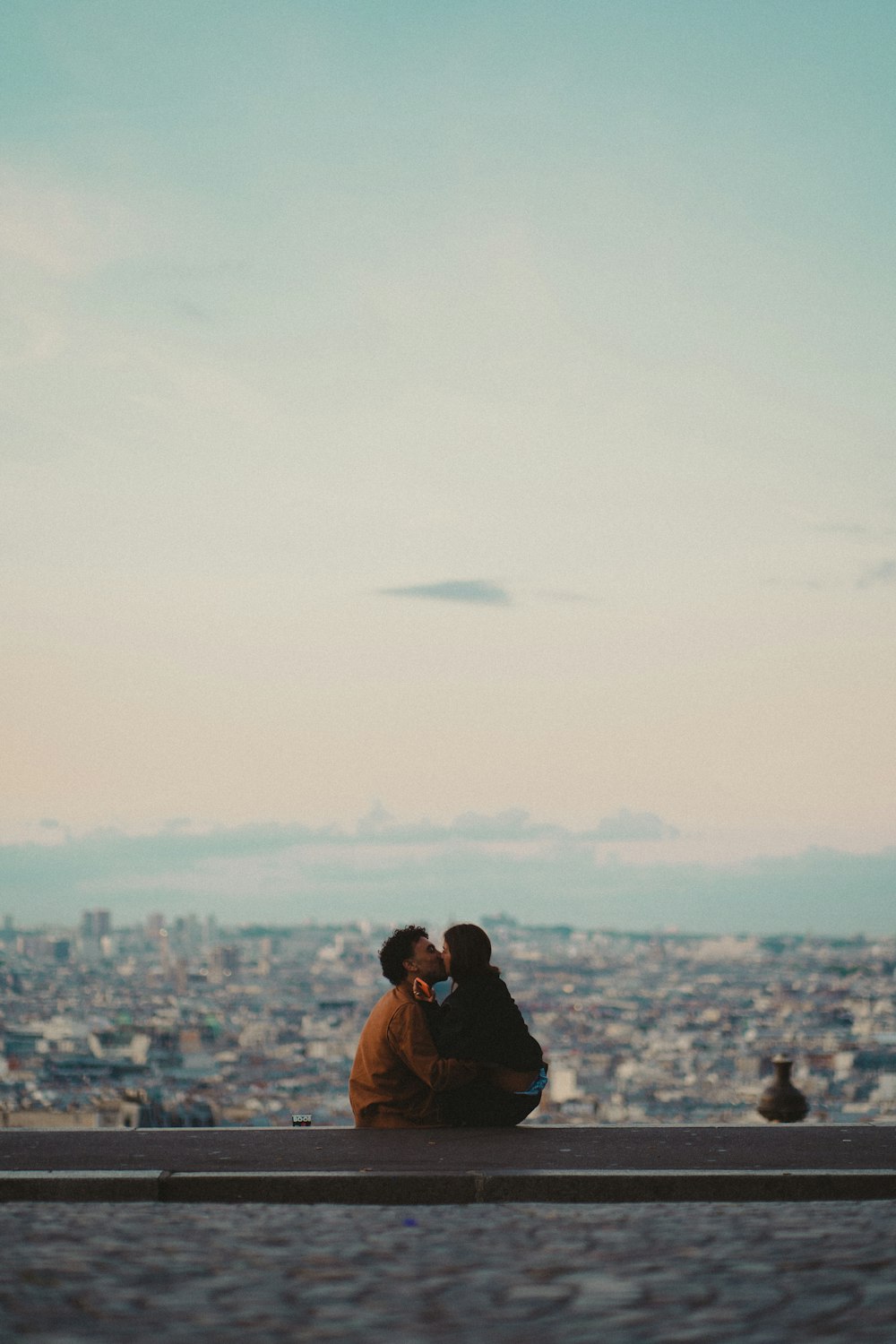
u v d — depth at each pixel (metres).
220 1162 7.85
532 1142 8.53
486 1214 7.01
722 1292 5.41
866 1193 7.52
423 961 9.76
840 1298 5.29
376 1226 6.70
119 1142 8.45
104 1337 4.84
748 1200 7.48
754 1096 82.56
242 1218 6.89
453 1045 9.13
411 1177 7.49
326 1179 7.48
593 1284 5.55
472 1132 8.91
